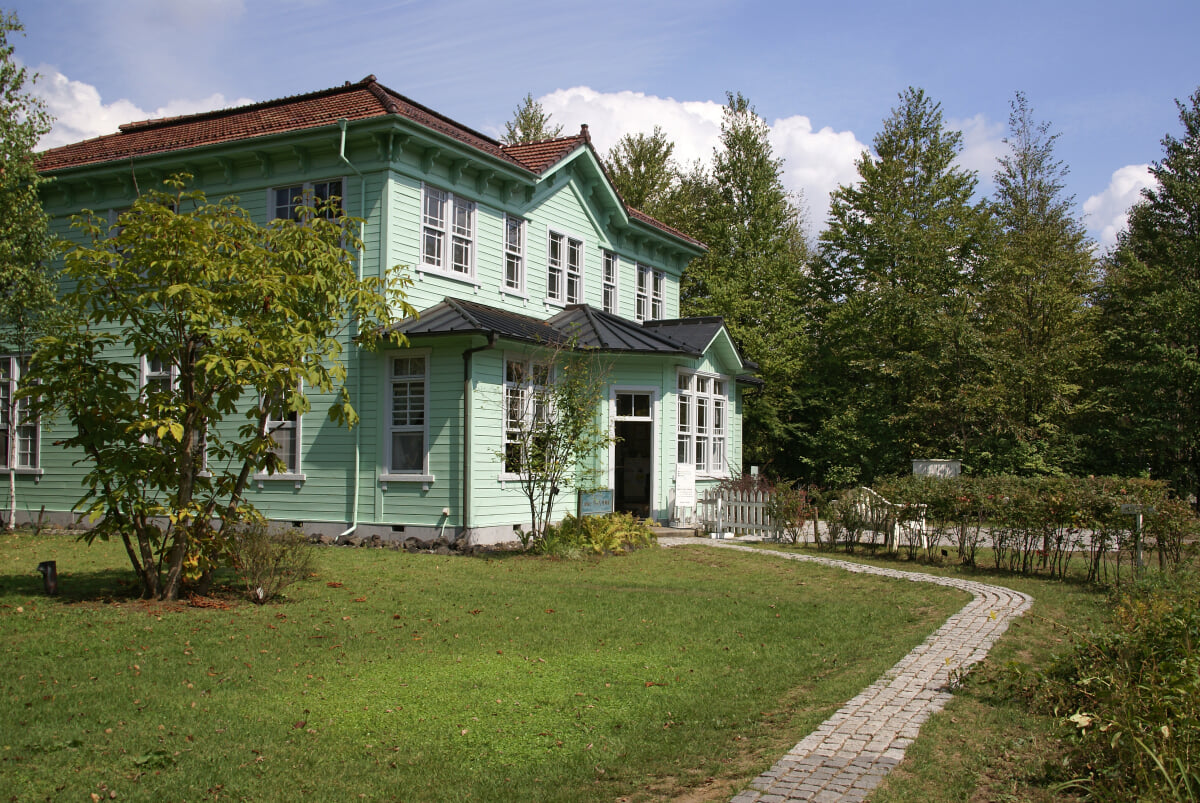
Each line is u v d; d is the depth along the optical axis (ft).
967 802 16.52
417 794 17.54
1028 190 118.21
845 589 42.55
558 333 63.41
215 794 17.20
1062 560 51.03
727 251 126.41
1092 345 98.02
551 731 21.26
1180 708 16.71
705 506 67.67
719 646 30.07
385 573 43.62
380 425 57.72
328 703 22.91
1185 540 45.93
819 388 116.06
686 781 18.15
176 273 33.32
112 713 21.42
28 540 56.44
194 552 35.22
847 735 20.52
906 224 110.52
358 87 64.39
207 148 59.93
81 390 33.30
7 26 60.64
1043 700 22.04
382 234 56.70
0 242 57.98
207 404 35.12
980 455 93.71
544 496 61.16
